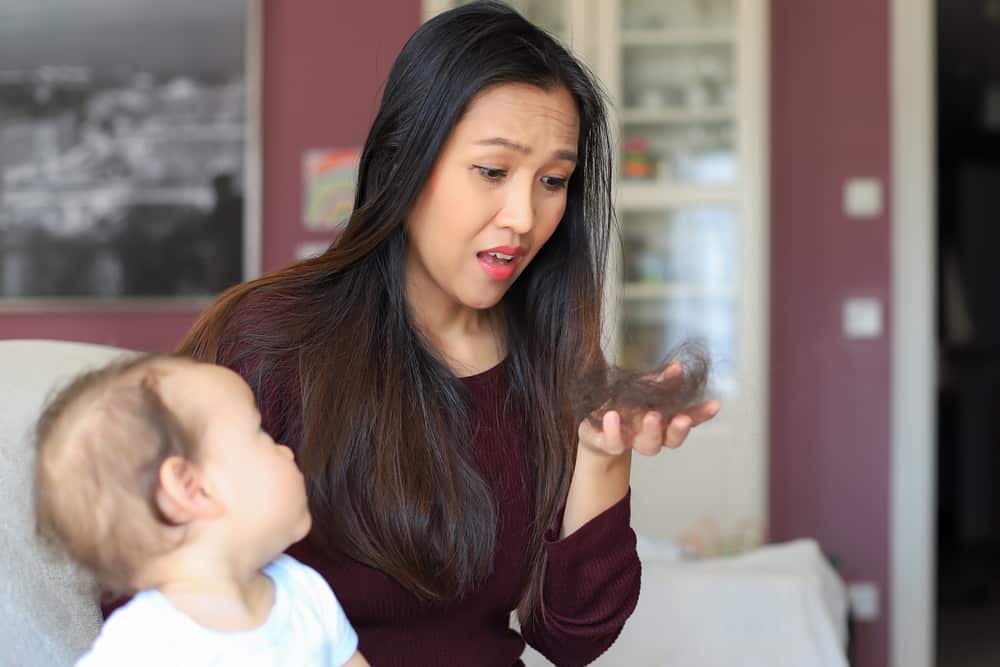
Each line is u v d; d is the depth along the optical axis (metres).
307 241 4.36
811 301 4.20
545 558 1.23
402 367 1.22
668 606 1.94
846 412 4.17
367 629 1.20
